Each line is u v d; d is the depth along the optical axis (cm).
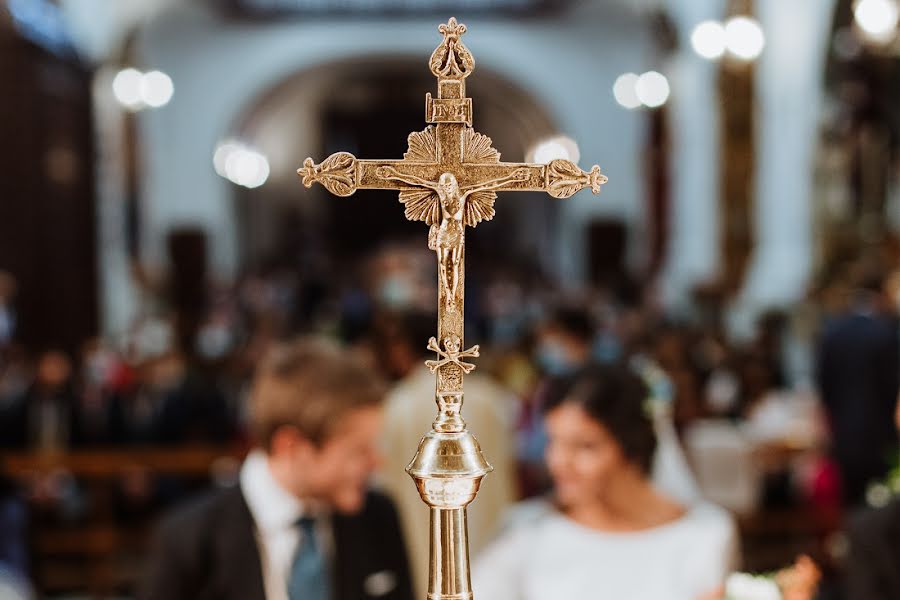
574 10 2369
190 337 1335
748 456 657
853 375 706
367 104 3528
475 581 261
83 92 1639
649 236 2027
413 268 1433
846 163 1155
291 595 229
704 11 1733
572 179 129
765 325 970
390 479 374
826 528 655
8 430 777
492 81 2584
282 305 2272
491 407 374
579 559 255
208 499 233
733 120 1497
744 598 254
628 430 249
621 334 941
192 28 2391
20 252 1409
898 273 915
